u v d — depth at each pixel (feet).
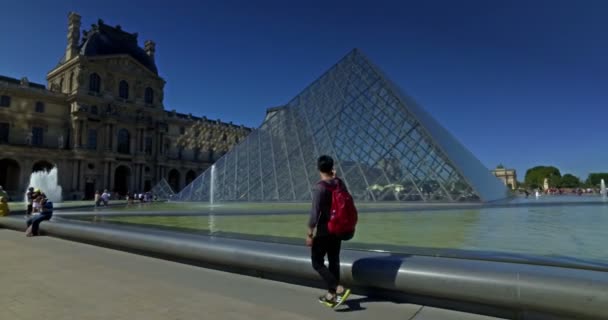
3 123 248.73
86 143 268.00
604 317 12.50
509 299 14.43
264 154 120.67
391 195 91.66
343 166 102.32
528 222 47.52
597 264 17.08
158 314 16.22
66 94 274.16
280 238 27.17
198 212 70.54
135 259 28.30
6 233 47.19
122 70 293.02
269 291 19.53
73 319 15.70
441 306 16.60
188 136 359.05
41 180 255.29
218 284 20.97
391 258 18.34
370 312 16.20
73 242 37.50
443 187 88.58
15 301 18.17
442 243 30.19
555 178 438.81
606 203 92.79
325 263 18.95
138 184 296.51
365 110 110.63
